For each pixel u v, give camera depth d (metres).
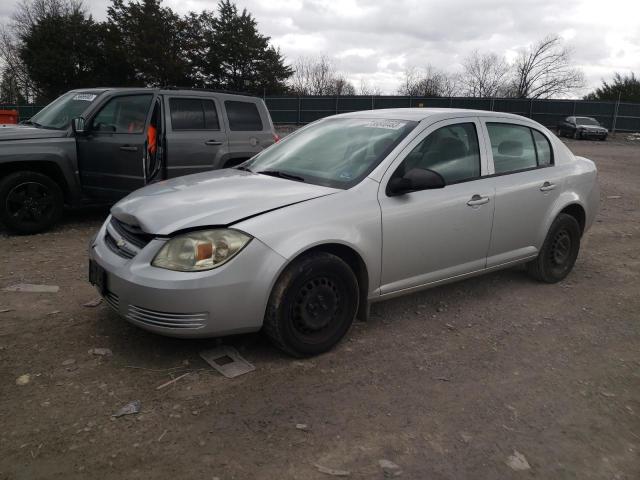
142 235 3.47
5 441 2.67
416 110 4.65
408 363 3.66
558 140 5.45
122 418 2.89
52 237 6.63
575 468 2.71
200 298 3.16
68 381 3.22
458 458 2.72
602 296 5.19
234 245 3.24
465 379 3.50
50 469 2.50
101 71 47.69
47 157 6.71
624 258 6.65
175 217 3.36
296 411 3.03
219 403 3.07
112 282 3.39
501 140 4.80
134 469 2.52
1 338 3.74
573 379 3.58
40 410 2.93
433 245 4.16
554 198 5.10
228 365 3.47
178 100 7.37
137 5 46.97
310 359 3.63
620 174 16.20
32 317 4.11
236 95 8.05
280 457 2.65
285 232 3.38
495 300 4.92
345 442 2.79
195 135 7.43
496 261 4.73
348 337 4.00
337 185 3.85
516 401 3.28
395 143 4.08
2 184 6.45
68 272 5.24
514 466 2.69
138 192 4.04
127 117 7.04
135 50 45.94
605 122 39.91
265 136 8.24
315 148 4.45
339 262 3.60
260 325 3.39
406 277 4.09
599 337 4.26
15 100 54.56
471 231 4.40
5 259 5.63
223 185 3.93
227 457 2.63
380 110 4.82
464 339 4.09
